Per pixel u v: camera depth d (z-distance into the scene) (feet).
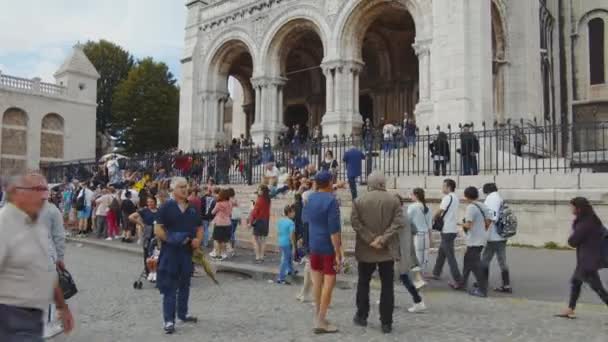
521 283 31.19
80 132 141.69
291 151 68.80
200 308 26.43
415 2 73.92
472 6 67.92
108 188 63.41
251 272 35.99
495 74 81.00
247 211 57.31
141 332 21.98
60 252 20.61
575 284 23.35
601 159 77.36
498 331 21.34
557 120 98.94
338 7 82.33
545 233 45.37
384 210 21.99
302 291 28.19
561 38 102.83
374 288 30.55
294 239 40.42
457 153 57.00
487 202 29.50
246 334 21.50
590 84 99.66
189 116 104.83
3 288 11.37
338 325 22.74
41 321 11.87
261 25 94.38
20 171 12.01
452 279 32.99
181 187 22.93
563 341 19.86
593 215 23.18
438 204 50.19
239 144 93.30
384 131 75.72
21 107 129.80
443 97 67.92
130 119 169.68
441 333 21.18
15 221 11.65
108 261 43.93
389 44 101.96
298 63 117.70
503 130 54.65
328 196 22.40
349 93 82.02
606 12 98.63
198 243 23.29
